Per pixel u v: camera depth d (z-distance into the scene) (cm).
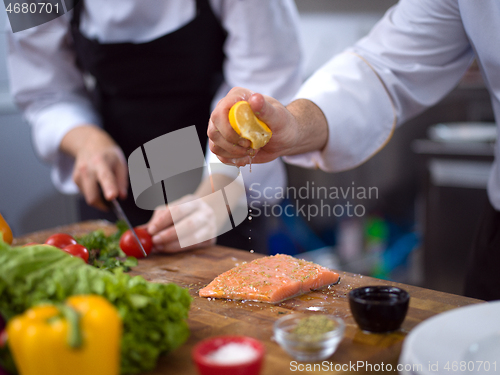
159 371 73
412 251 312
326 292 105
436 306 95
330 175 291
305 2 290
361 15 292
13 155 264
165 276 121
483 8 105
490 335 69
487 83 117
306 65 300
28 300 71
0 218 125
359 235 308
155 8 164
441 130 280
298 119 111
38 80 187
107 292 71
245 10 158
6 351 67
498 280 125
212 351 67
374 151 131
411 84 129
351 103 123
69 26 181
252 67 167
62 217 284
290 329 77
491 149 240
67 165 190
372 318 82
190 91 174
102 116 190
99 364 59
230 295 102
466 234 253
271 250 279
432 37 123
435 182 258
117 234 144
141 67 171
